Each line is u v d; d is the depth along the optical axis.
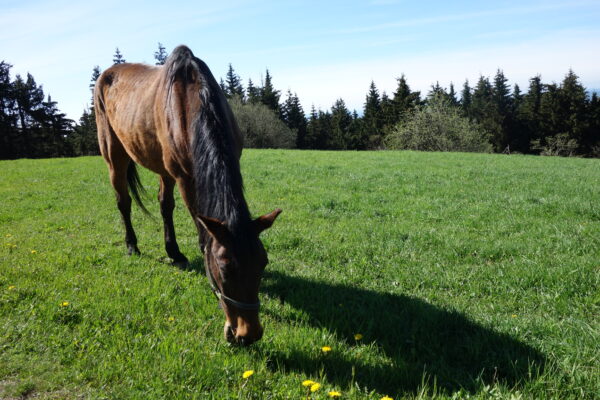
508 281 4.01
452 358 2.80
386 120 54.09
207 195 2.84
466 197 8.43
